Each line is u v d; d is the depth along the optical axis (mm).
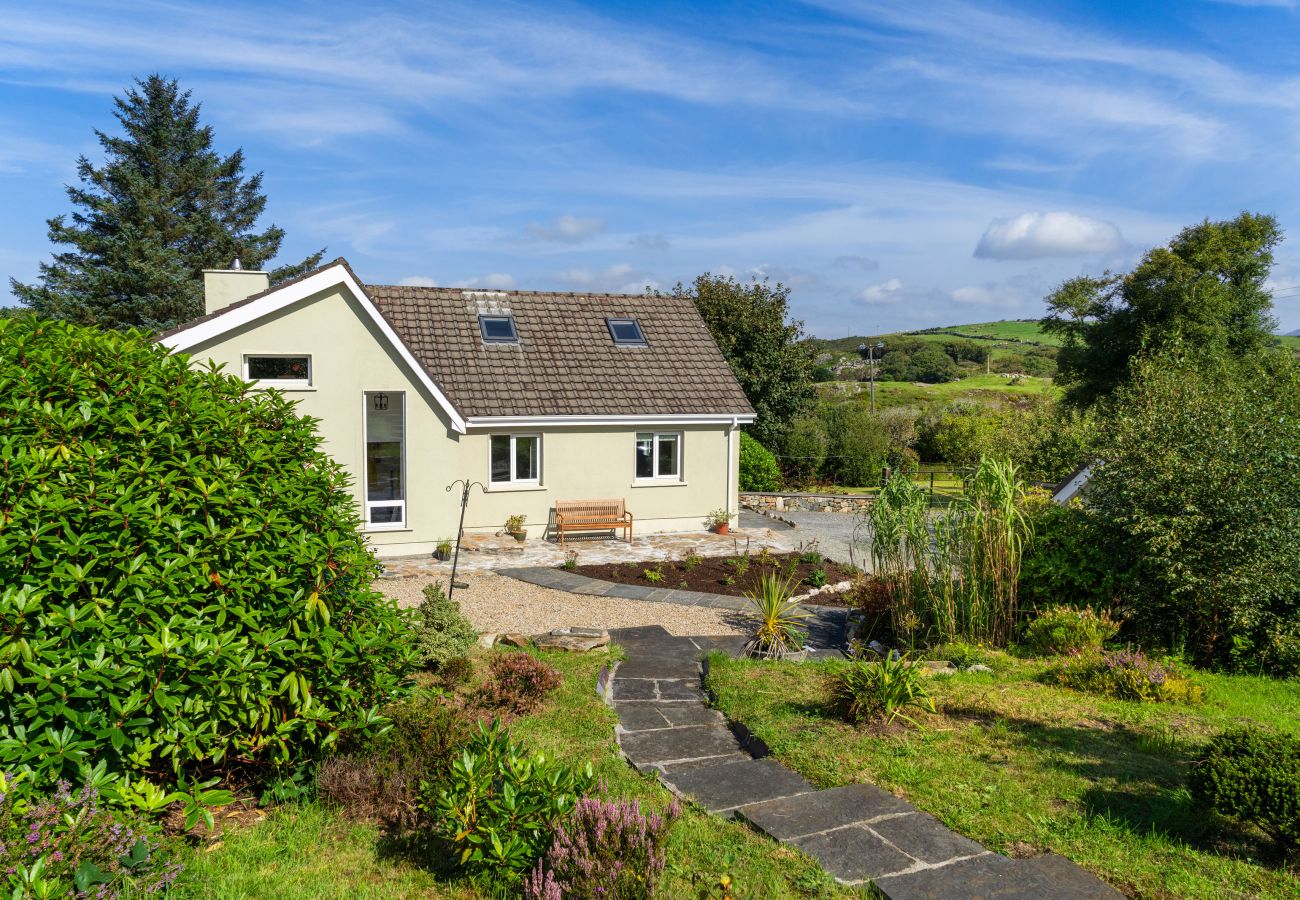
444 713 6547
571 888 4270
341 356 16562
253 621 5320
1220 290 33438
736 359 33125
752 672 9727
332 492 6539
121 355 5863
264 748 5789
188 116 45062
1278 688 9961
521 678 8453
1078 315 35875
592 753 7180
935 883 4793
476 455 18953
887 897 4641
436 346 19953
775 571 17062
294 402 6707
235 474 5699
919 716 7926
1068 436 28203
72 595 4785
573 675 9469
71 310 37938
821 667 10008
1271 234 34531
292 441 6434
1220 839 5477
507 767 5129
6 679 4285
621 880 4312
